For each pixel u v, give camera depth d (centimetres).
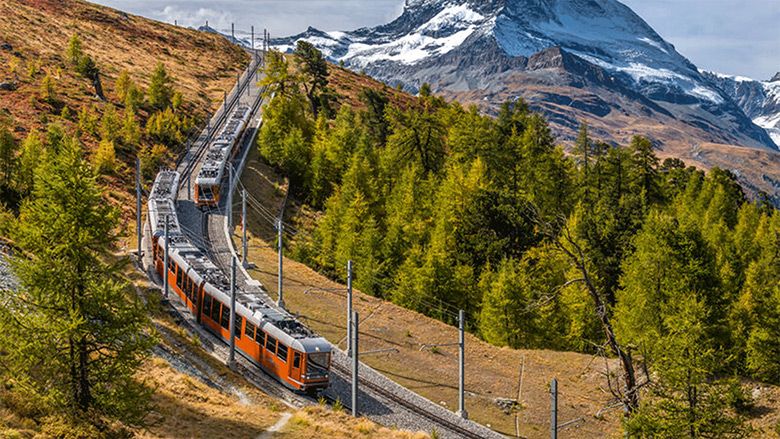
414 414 4219
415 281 6600
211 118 12281
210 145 10438
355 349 3812
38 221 2672
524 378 5169
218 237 7188
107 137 8925
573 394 4991
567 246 6475
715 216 10081
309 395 4125
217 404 3497
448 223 7306
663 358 3200
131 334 2816
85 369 2697
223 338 4694
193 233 7138
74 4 18338
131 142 9275
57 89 10644
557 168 9725
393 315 6031
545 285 6519
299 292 6138
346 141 9838
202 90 14562
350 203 7712
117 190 7800
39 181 2686
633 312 5238
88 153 8488
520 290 5975
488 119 12988
